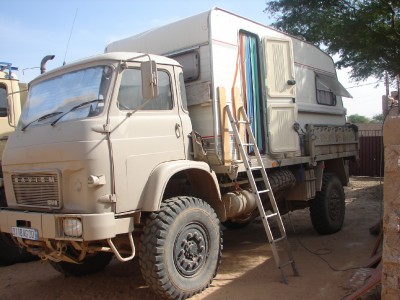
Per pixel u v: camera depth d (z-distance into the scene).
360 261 5.95
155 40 6.17
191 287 4.69
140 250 4.50
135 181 4.54
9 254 6.56
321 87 8.43
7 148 5.04
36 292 5.26
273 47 6.65
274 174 6.70
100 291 5.16
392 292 3.50
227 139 5.55
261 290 4.88
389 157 3.62
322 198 7.66
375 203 11.16
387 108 6.55
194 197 5.10
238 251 6.88
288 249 5.54
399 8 11.01
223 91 5.59
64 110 4.73
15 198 4.90
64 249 4.57
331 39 11.60
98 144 4.28
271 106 6.50
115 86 4.59
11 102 7.07
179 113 5.22
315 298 4.57
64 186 4.38
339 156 8.38
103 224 4.14
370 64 11.79
